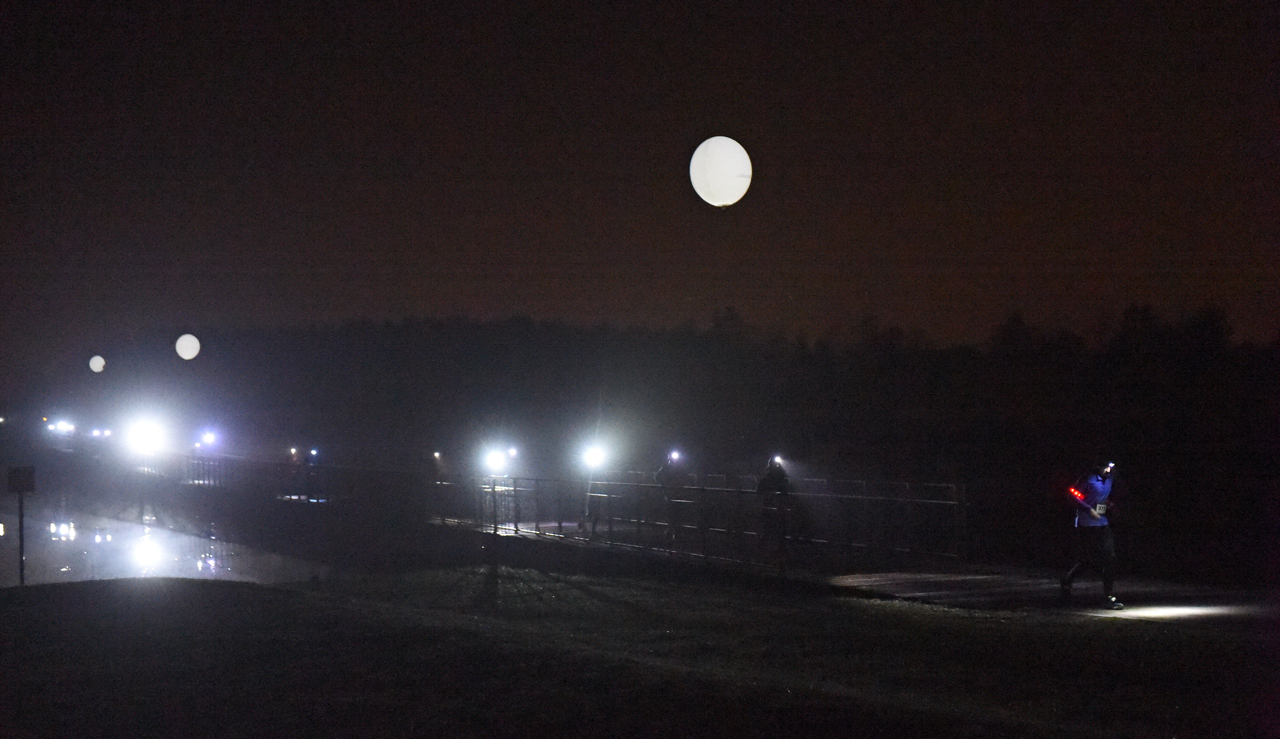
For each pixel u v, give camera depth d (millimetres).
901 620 13805
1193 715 8508
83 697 8836
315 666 9750
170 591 15883
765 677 9555
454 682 8898
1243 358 34781
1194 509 25531
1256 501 25062
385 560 24203
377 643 10875
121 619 12906
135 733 7750
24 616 13297
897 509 22234
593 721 7520
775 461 20750
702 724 7359
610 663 9586
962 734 7090
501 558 22906
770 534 20234
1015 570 18422
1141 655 10953
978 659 11008
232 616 13055
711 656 11609
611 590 17859
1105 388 36875
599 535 24844
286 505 32469
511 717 7703
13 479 22250
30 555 36938
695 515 24703
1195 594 15781
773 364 54062
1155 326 37656
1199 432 30766
